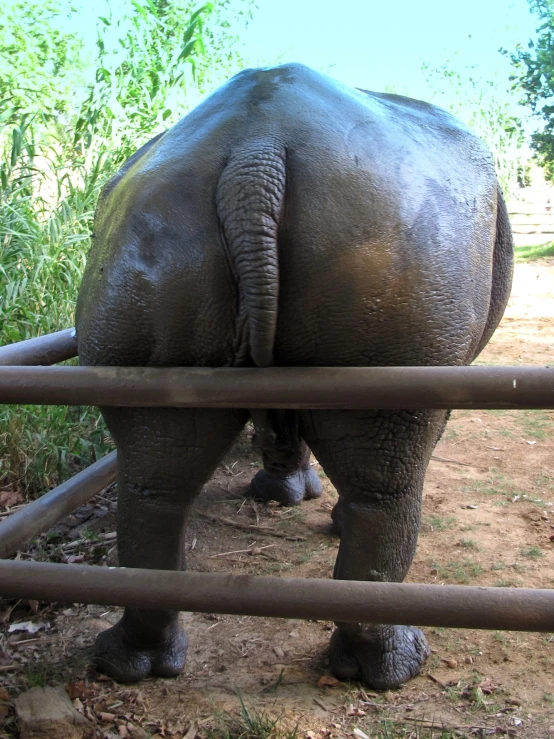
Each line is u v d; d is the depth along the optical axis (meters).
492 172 2.73
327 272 2.12
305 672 2.98
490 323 3.06
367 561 2.50
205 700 2.78
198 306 2.21
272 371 2.02
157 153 2.36
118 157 5.98
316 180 2.13
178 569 2.63
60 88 9.16
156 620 2.78
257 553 4.10
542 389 1.88
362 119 2.30
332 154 2.16
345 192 2.13
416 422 2.39
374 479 2.43
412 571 3.80
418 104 2.85
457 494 4.82
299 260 2.12
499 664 3.03
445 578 3.72
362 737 2.54
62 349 3.06
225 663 3.07
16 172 5.73
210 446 2.45
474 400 1.91
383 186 2.18
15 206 5.08
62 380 2.06
